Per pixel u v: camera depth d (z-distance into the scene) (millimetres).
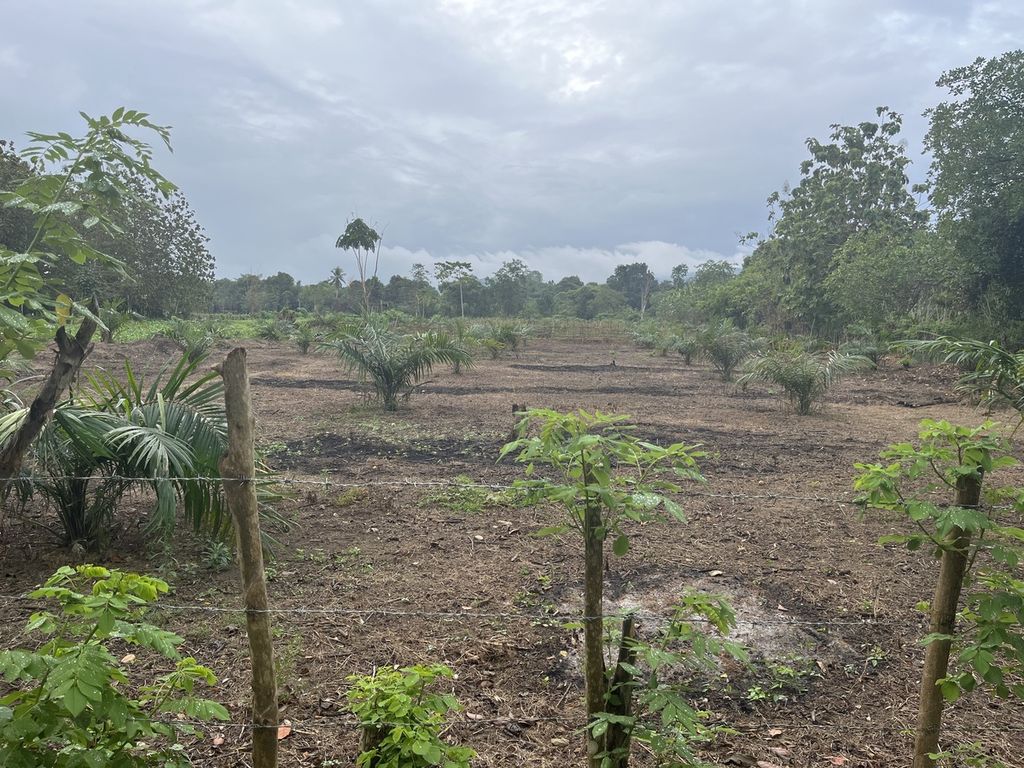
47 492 4191
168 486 3742
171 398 4277
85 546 4301
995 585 2004
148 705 2611
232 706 2789
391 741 1847
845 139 33531
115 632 1487
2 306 2311
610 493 1840
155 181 2688
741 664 3213
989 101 17312
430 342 10625
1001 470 7176
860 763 2580
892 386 15617
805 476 6918
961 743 2660
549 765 2523
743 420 10539
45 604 3625
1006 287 18141
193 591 3881
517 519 5324
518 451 7699
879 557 4664
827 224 31266
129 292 28812
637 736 1899
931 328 18203
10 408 4102
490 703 2898
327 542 4770
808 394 11289
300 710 2791
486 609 3773
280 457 7371
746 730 2754
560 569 4348
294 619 3582
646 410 11383
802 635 3520
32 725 1432
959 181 17547
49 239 2594
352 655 3230
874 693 3037
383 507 5543
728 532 5109
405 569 4312
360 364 10422
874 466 2080
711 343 15875
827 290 26016
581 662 3227
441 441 8328
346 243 40500
